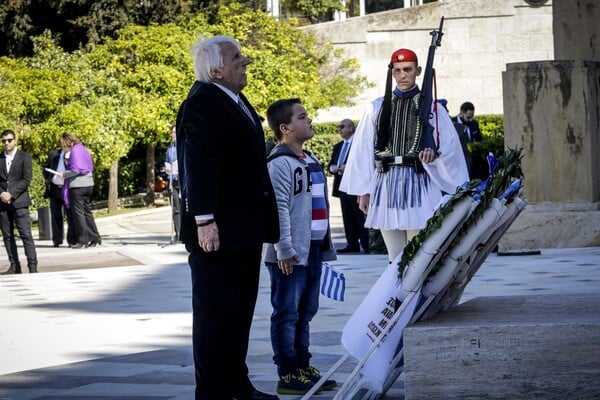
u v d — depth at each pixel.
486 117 38.22
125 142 29.33
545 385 5.17
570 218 15.17
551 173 15.30
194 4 36.62
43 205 26.36
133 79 30.86
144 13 36.78
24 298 13.44
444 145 7.82
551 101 15.22
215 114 6.30
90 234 21.95
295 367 7.16
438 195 7.84
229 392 6.42
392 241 8.08
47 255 20.36
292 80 32.59
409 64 7.88
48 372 8.31
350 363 8.07
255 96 31.55
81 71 29.59
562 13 16.50
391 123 7.89
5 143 16.97
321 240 7.34
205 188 6.21
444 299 5.96
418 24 39.88
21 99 27.39
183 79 31.05
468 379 5.22
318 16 46.47
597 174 15.50
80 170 21.61
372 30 39.81
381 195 7.91
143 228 26.86
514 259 14.58
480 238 5.70
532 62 15.27
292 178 7.11
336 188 17.31
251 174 6.38
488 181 5.54
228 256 6.33
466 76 40.06
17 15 37.88
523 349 5.18
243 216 6.32
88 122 27.52
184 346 9.35
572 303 6.04
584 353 5.14
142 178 36.84
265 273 15.18
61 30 38.50
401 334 5.69
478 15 39.81
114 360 8.76
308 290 7.31
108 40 32.59
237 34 34.06
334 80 37.19
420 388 5.25
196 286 6.38
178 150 6.46
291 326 7.17
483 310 5.89
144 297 13.06
